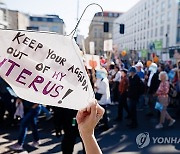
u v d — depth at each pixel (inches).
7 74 45.3
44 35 46.5
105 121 230.8
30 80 46.3
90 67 135.9
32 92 46.3
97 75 212.4
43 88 46.8
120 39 3193.9
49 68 46.9
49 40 46.7
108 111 318.7
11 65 45.4
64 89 47.3
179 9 1648.6
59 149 184.1
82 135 41.9
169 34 1758.1
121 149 186.1
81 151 181.2
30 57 46.1
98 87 212.5
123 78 265.4
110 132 226.7
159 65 442.3
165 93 240.2
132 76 239.5
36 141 189.0
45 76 46.8
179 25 1642.5
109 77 365.7
